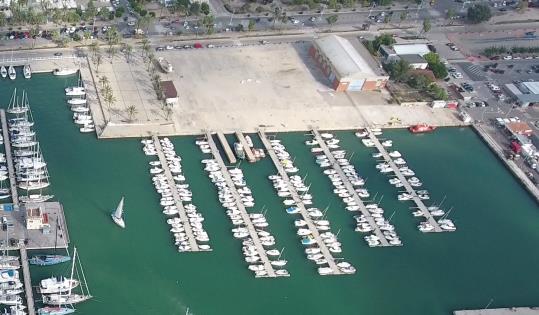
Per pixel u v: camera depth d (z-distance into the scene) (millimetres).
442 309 189125
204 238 194000
